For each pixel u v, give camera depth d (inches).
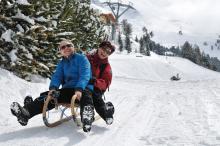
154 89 512.4
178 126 233.9
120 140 197.8
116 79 737.6
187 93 428.8
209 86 526.9
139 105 328.8
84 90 211.3
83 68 213.6
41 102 211.2
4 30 350.9
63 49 217.3
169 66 4559.5
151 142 194.2
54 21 422.0
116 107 312.2
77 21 628.1
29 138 192.5
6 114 245.0
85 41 661.9
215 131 216.8
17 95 296.2
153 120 256.1
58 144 184.2
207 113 279.4
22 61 354.9
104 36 828.0
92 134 207.6
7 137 193.8
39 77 390.3
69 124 224.7
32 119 238.1
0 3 345.4
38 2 385.7
